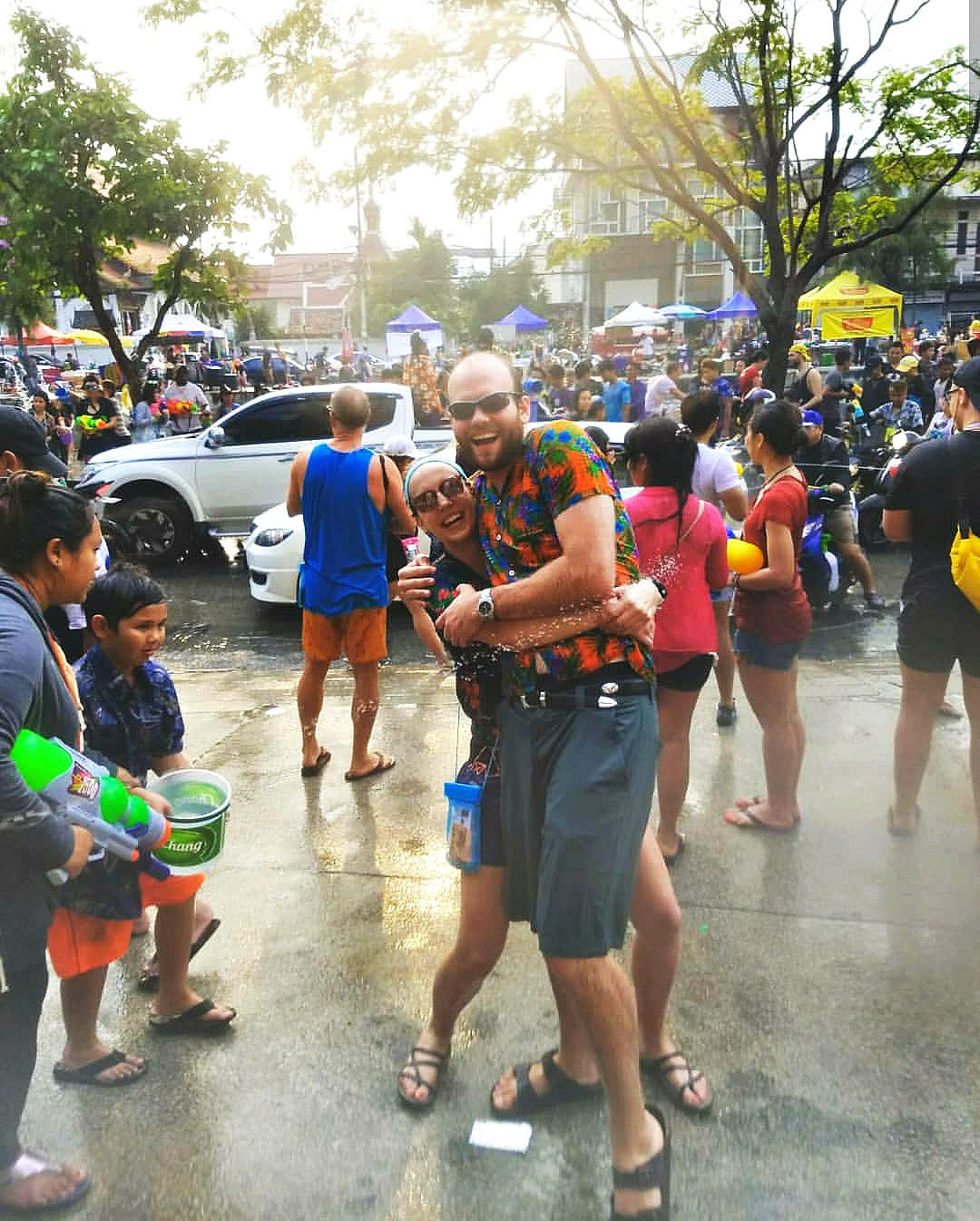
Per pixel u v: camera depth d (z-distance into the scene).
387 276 42.72
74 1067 2.56
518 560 2.11
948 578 3.42
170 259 13.91
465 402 2.01
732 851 3.69
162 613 2.63
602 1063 2.08
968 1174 2.21
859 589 8.32
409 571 2.30
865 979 2.91
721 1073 2.54
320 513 4.25
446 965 2.46
